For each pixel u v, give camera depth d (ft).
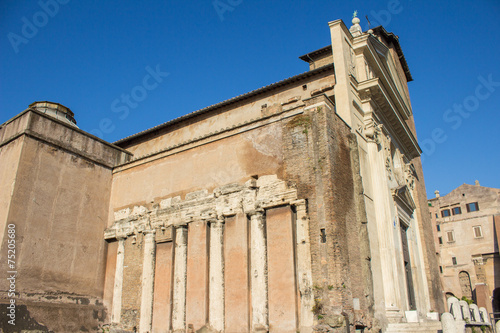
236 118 81.15
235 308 54.80
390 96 83.15
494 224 187.01
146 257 68.28
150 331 63.16
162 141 90.58
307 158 55.52
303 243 52.31
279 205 55.67
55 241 67.97
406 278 75.72
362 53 76.07
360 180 61.52
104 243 76.23
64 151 73.10
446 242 200.34
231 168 62.85
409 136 90.99
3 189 66.03
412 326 56.54
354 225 56.39
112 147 83.35
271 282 53.01
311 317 48.75
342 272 49.08
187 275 61.82
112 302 71.31
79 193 73.97
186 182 67.87
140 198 73.97
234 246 57.98
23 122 69.15
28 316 60.54
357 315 50.11
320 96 57.47
